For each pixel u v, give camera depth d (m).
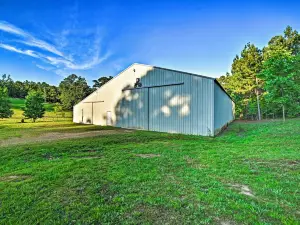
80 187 3.68
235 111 29.64
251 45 26.64
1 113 23.94
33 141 9.40
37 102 25.94
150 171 4.56
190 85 12.26
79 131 14.20
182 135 11.47
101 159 5.77
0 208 2.92
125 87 17.22
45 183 3.90
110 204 3.01
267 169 4.51
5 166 5.28
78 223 2.51
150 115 14.80
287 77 14.81
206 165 5.00
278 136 9.44
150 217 2.62
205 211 2.72
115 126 18.42
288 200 3.01
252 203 2.90
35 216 2.69
